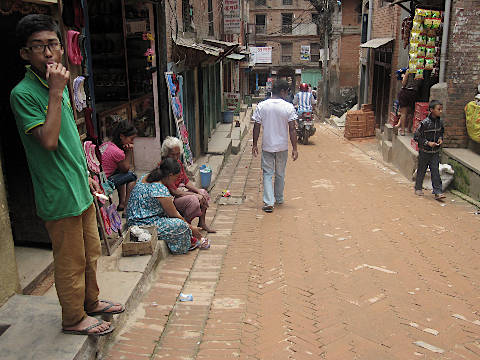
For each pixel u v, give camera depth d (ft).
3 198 10.41
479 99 28.60
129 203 17.13
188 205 18.15
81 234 9.08
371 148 46.85
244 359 10.82
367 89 56.29
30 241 14.07
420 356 10.99
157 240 16.31
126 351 10.74
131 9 25.21
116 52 25.14
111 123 24.23
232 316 12.89
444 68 30.37
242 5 99.09
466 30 29.30
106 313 10.68
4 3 11.12
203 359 10.80
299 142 53.01
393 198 26.48
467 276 15.75
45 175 8.46
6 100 12.91
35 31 7.91
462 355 11.06
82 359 9.16
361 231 20.43
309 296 14.17
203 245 18.12
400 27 43.27
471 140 30.17
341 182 30.94
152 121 26.63
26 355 8.79
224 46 38.47
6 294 10.57
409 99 36.65
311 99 51.62
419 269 16.29
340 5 92.53
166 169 17.47
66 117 8.70
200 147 36.81
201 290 14.53
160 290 14.07
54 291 12.21
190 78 33.19
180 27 30.37
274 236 19.77
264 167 23.70
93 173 14.78
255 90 146.41
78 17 14.26
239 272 15.94
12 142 13.24
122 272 13.66
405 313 13.11
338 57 94.84
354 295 14.23
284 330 12.14
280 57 139.33
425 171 26.73
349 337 11.82
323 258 17.26
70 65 13.83
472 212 23.77
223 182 30.91
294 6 135.44
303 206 24.73
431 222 21.89
